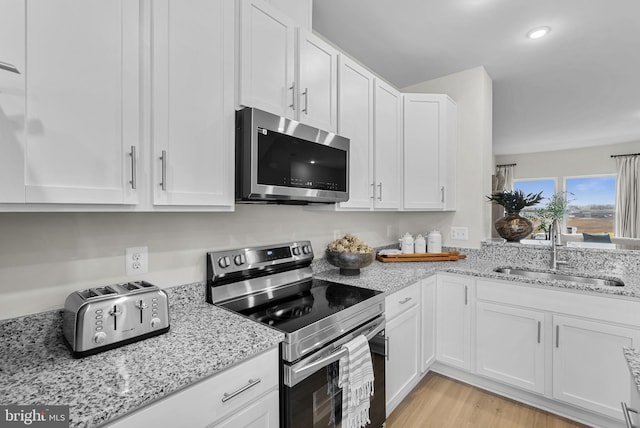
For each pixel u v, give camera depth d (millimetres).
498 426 1835
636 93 3422
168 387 800
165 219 1359
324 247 2227
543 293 1920
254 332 1130
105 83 902
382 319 1636
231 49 1250
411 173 2443
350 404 1353
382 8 1954
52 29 803
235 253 1568
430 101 2518
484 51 2461
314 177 1558
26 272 1004
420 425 1844
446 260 2580
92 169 876
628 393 1667
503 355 2074
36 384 789
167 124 1043
